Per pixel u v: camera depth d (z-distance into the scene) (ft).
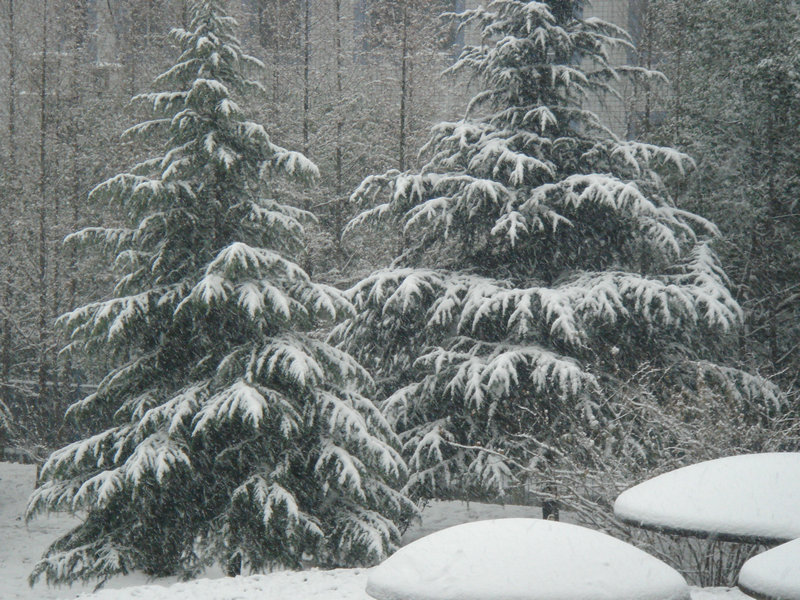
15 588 47.65
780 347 63.10
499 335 53.72
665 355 51.96
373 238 83.66
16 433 82.74
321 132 83.51
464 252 58.34
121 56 93.76
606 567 14.65
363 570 27.45
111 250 48.83
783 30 64.13
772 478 19.45
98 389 46.98
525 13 57.00
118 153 84.74
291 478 44.42
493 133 57.11
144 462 41.45
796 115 62.59
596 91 59.26
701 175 65.41
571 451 40.63
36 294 84.64
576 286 51.52
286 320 43.75
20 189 86.79
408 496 51.72
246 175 49.14
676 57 72.79
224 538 42.50
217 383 44.39
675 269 55.88
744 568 15.26
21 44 91.97
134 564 44.16
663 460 35.65
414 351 55.72
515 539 15.25
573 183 52.95
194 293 43.65
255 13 99.25
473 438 52.31
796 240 63.46
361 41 97.81
